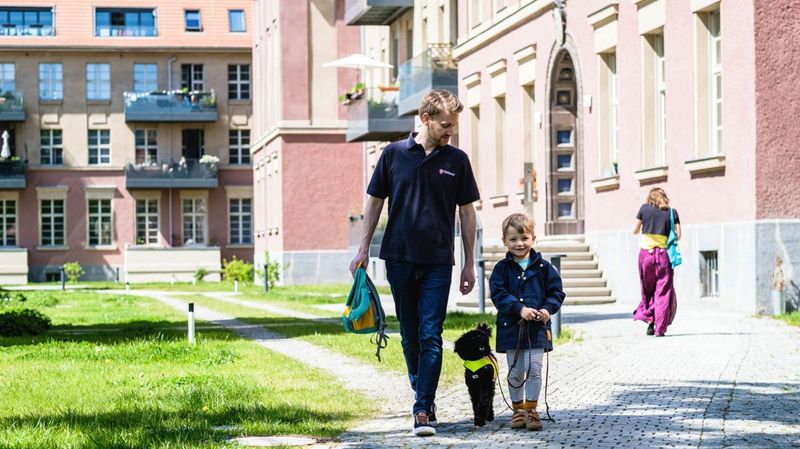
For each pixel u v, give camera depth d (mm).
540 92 29969
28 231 69375
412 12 42500
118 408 9844
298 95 52938
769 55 19328
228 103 70500
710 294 21281
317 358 14781
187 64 70500
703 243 21031
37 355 15117
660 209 16141
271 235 56594
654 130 23875
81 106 70000
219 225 70250
